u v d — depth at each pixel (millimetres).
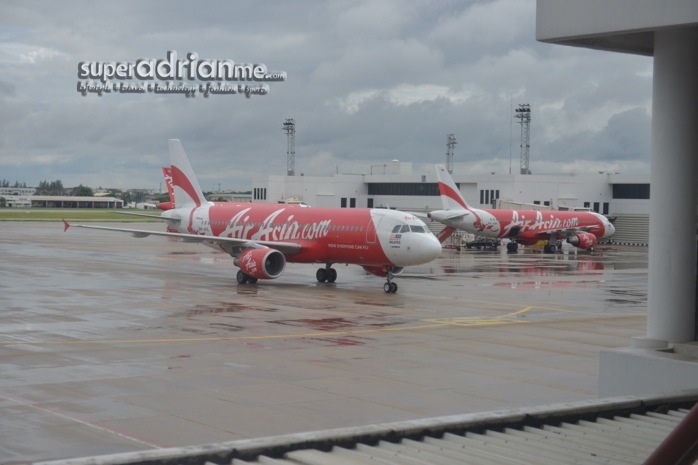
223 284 50375
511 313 39438
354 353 27625
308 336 31078
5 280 50688
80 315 35688
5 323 33062
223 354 26875
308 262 51281
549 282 56531
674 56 13172
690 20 10867
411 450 9797
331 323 34656
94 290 45750
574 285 54594
